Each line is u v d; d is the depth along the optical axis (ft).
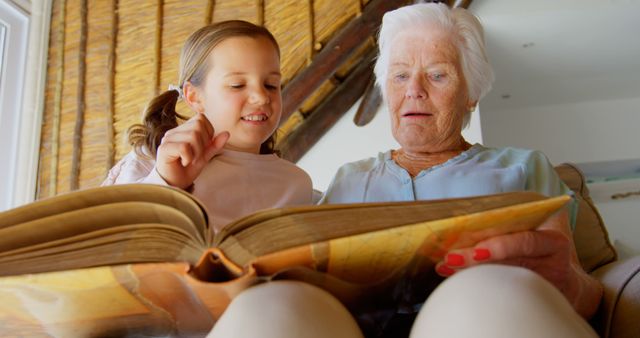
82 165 7.34
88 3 7.39
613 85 9.93
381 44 4.04
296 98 7.17
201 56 3.90
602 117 10.77
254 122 3.76
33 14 7.32
